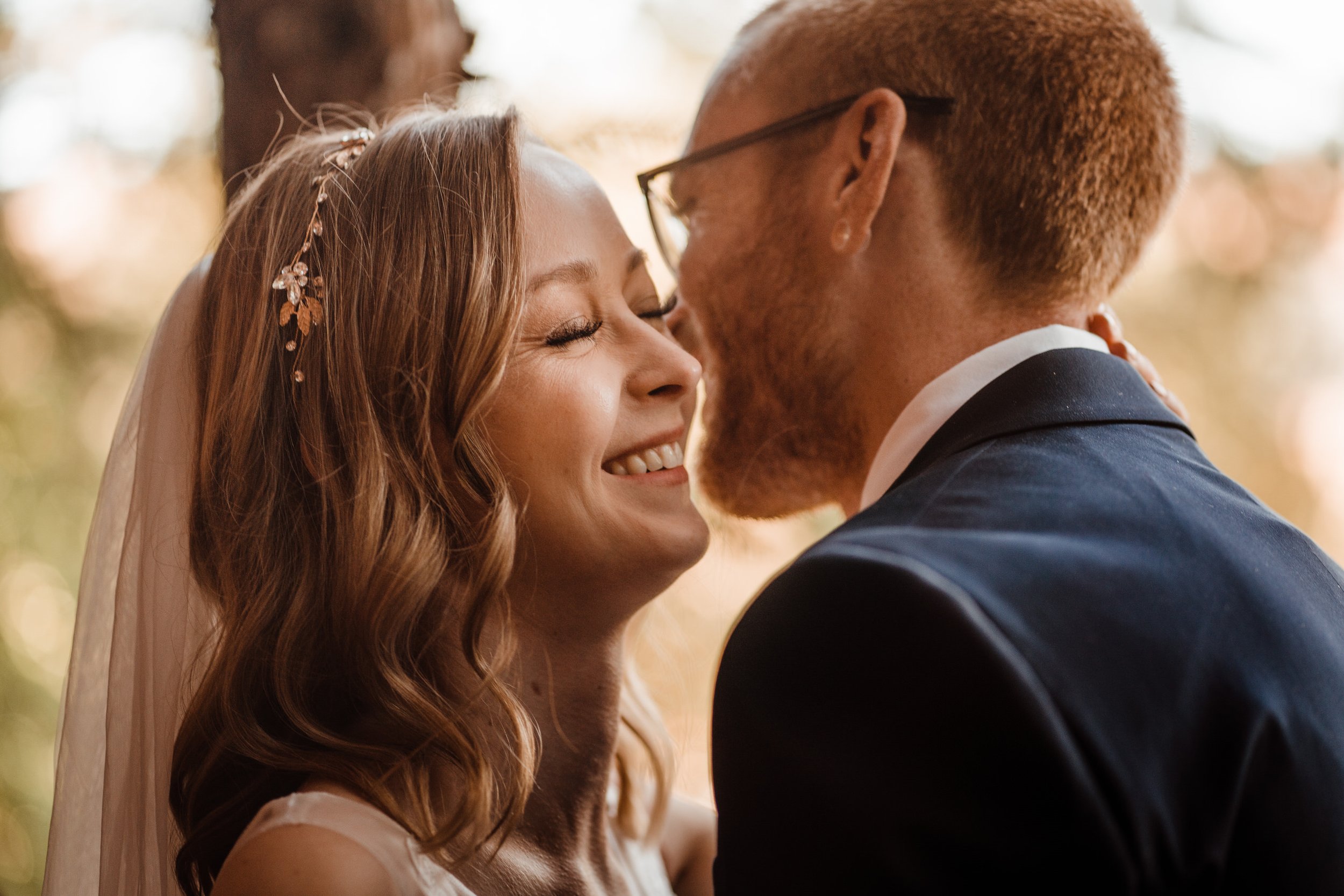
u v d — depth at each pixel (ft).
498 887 5.28
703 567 9.01
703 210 6.54
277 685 5.12
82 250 20.17
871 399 6.05
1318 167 27.43
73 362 19.45
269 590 5.31
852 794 3.97
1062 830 3.67
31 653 17.16
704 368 6.63
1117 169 5.63
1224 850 3.88
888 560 4.11
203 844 5.10
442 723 4.94
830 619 4.17
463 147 5.32
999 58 5.62
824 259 6.07
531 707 5.50
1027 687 3.76
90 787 6.28
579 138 7.92
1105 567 4.25
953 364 5.74
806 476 6.50
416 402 5.12
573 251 5.33
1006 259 5.62
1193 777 3.93
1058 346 5.36
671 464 5.65
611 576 5.30
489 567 4.95
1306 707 4.24
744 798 4.26
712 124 6.57
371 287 5.25
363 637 4.97
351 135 5.93
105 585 6.42
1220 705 4.06
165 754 5.82
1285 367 27.30
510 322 5.08
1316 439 27.20
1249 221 27.50
